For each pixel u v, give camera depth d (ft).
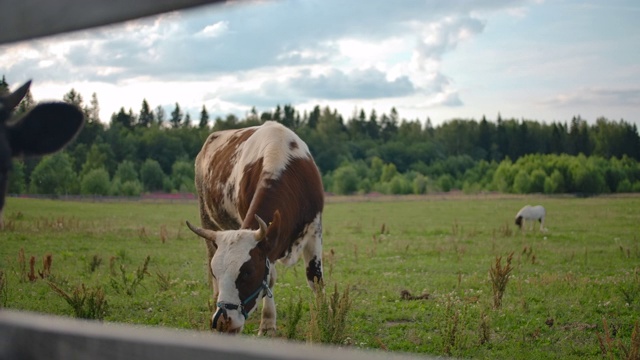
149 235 63.52
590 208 125.70
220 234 20.29
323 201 25.21
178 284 34.17
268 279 20.24
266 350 3.60
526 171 238.27
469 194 233.55
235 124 242.37
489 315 24.98
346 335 21.17
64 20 4.66
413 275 38.04
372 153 333.42
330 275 36.06
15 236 58.59
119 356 4.11
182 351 3.85
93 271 38.99
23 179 172.96
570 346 21.48
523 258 46.37
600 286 32.32
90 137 244.63
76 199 161.89
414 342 22.02
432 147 339.16
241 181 25.55
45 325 4.40
